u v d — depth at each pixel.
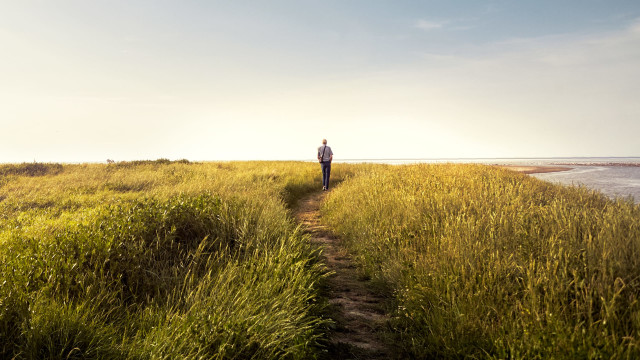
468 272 3.90
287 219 7.65
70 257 3.59
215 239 5.19
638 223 4.16
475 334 3.08
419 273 4.30
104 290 3.29
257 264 4.52
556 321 2.78
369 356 3.17
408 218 6.23
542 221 4.95
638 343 2.40
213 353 2.75
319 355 3.09
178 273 4.14
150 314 3.12
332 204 10.41
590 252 3.50
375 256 5.49
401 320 3.71
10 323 2.63
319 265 5.26
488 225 4.96
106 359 2.56
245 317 3.17
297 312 3.46
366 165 24.53
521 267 3.66
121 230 4.47
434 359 3.07
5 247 3.88
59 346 2.57
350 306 4.26
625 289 3.00
